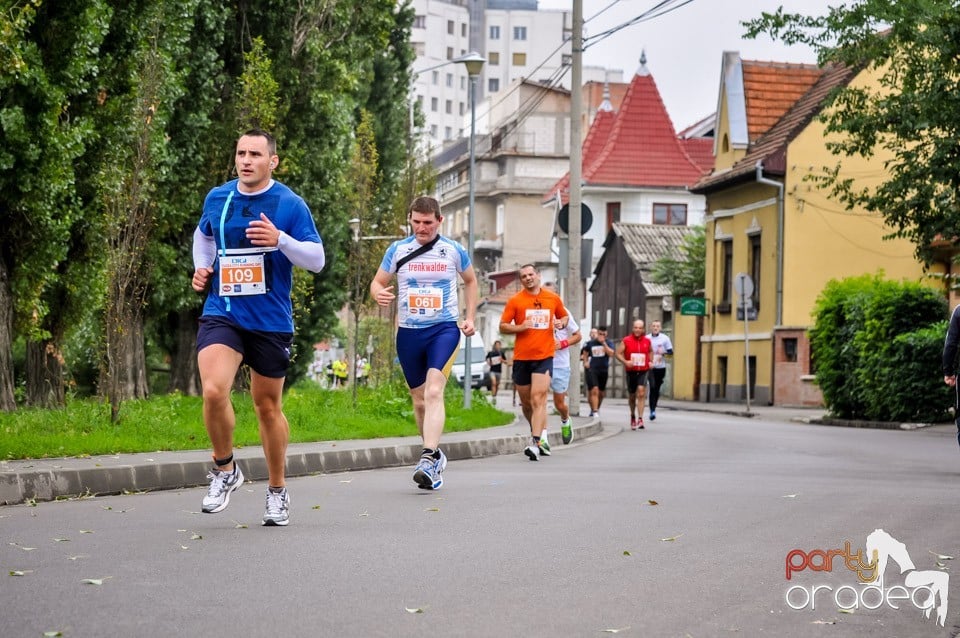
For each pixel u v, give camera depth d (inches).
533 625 260.5
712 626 264.8
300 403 964.0
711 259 2252.7
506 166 4458.7
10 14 759.1
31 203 876.6
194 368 1435.8
